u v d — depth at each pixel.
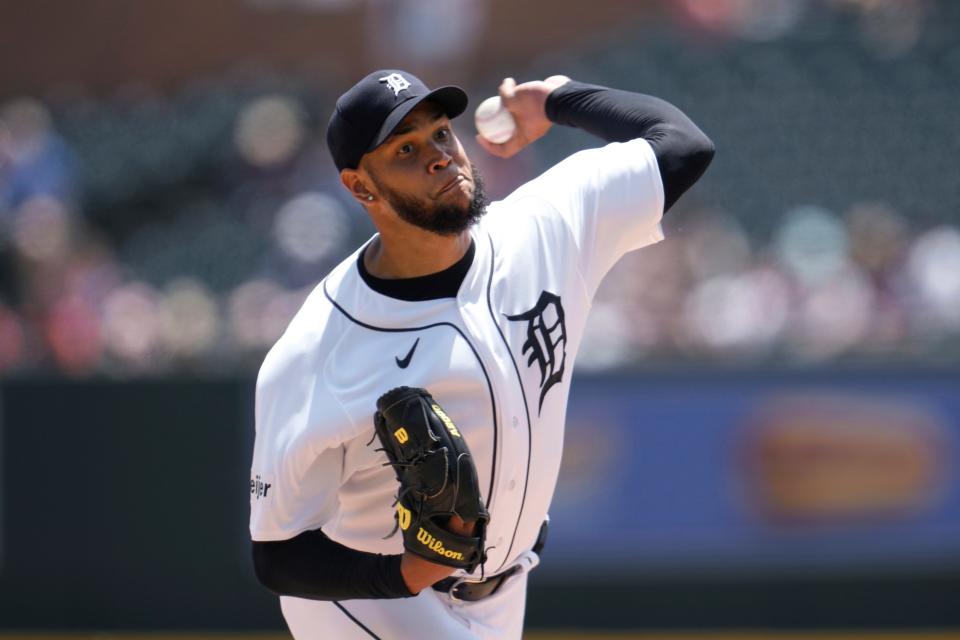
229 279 35.94
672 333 25.33
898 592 24.17
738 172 38.03
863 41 40.78
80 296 30.23
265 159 38.00
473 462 8.95
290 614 11.20
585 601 24.48
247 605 24.77
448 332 9.51
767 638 24.19
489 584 10.74
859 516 24.22
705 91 39.66
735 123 39.00
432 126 9.26
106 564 24.84
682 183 10.42
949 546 24.09
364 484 10.04
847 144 38.47
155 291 31.59
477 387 9.52
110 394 24.89
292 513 9.67
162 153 38.97
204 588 24.81
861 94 39.44
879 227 31.20
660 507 24.41
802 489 24.25
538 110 11.25
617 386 24.55
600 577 24.48
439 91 9.10
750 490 24.34
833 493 24.27
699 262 30.33
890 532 24.16
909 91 39.47
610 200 10.27
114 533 24.84
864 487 24.22
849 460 24.22
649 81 39.78
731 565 24.33
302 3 39.38
